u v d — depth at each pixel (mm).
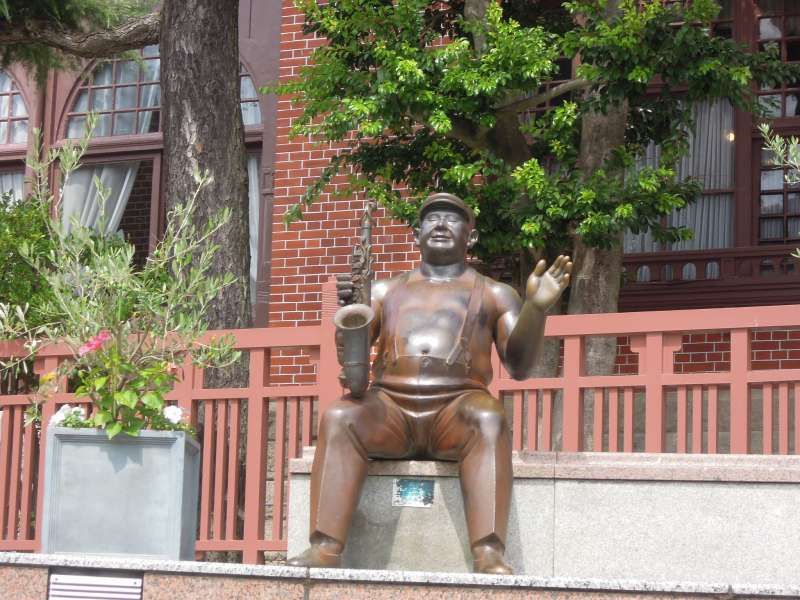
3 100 15742
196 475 6742
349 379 6090
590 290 10836
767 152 12977
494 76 10016
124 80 15562
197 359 7703
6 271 10992
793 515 6250
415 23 10492
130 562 5438
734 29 13141
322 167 13602
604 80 10320
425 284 6539
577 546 6473
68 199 15344
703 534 6340
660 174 10305
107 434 6371
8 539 8633
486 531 5883
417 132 11281
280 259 13586
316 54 10891
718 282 12703
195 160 10891
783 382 7168
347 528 6066
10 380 9594
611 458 6512
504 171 10625
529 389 7762
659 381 7395
